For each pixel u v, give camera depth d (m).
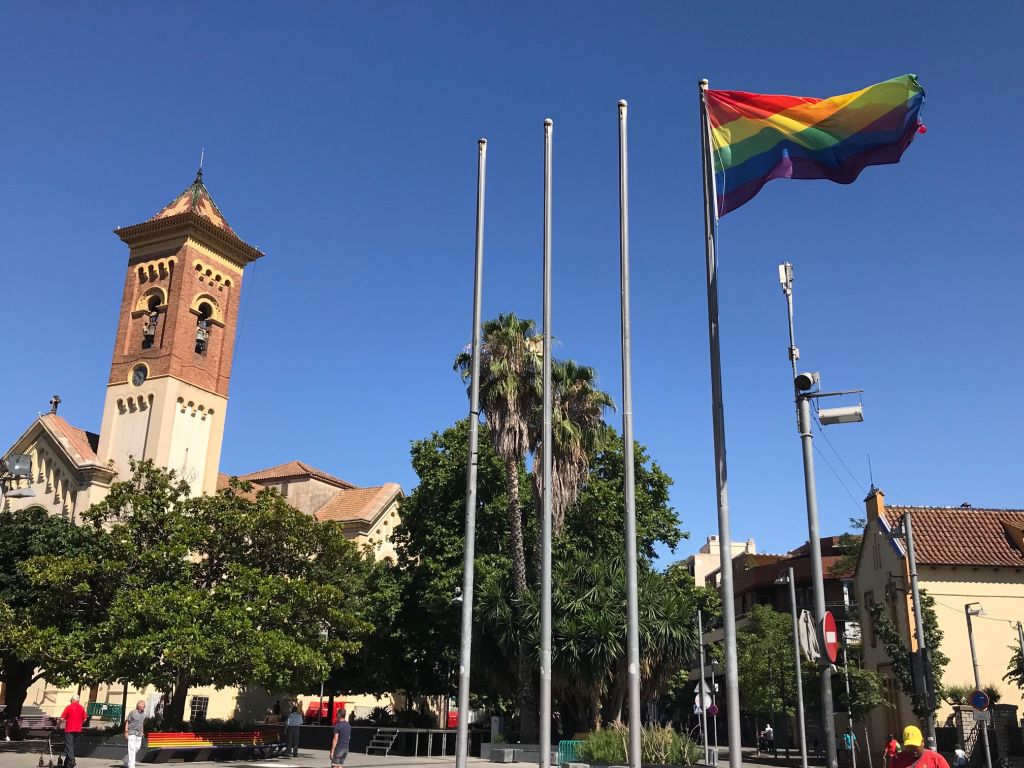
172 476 34.03
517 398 33.47
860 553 46.72
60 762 24.30
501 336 34.22
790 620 48.91
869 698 37.47
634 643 15.67
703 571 96.94
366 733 37.34
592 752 26.06
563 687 31.66
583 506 41.75
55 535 37.59
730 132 15.73
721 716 67.62
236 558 32.88
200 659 27.80
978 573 40.59
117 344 59.97
